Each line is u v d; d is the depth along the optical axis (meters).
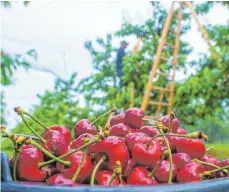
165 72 5.47
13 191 0.55
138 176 0.63
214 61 5.13
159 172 0.64
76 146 0.68
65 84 5.59
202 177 0.65
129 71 5.50
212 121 5.13
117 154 0.64
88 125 0.79
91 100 5.60
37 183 0.56
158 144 0.67
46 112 5.23
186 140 0.71
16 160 0.61
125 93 5.43
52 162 0.63
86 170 0.62
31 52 5.14
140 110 0.79
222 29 5.09
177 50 5.40
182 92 5.21
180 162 0.67
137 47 5.66
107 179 0.62
